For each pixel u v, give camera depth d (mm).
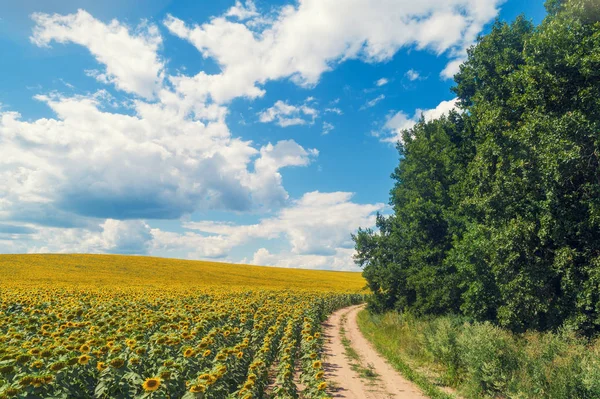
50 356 6918
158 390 6070
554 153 13094
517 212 15641
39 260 56656
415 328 18578
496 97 18578
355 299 48625
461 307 18469
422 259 26297
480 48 22766
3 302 15250
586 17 14383
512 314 14922
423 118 31797
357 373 13070
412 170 29047
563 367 9562
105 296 21266
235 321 14617
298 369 12945
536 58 15000
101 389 5945
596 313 13164
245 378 8883
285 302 27219
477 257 17391
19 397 5309
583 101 13359
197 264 71750
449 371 12641
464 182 21922
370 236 33125
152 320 10938
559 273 14062
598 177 13594
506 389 10188
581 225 13594
